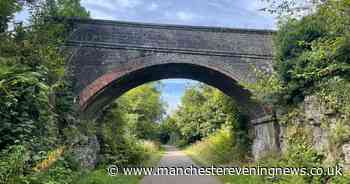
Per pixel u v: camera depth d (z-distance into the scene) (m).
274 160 14.83
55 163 9.80
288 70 15.23
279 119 17.45
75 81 17.25
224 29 18.55
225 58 18.38
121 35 17.91
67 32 17.38
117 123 23.45
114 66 17.61
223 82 20.55
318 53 12.73
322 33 14.16
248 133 23.77
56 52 15.27
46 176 8.31
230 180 14.74
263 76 16.88
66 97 15.41
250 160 21.64
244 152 23.48
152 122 47.12
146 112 41.34
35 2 14.70
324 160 11.90
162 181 15.54
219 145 27.66
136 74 18.61
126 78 18.47
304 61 13.94
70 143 13.85
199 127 43.38
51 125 11.94
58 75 13.79
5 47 11.73
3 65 10.06
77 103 17.02
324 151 12.09
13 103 9.19
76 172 11.65
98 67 17.52
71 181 10.05
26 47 12.30
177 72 20.42
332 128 11.62
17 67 10.45
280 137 17.67
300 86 14.66
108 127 21.94
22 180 7.26
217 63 18.30
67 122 14.80
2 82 8.91
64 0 18.14
